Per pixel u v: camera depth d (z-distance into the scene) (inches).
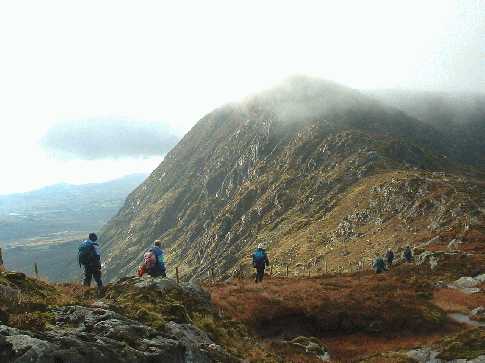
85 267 823.1
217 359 618.5
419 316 1187.3
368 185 6884.8
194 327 682.8
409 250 2283.5
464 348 903.1
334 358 992.2
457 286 1736.0
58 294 694.5
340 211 6638.8
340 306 1184.8
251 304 1131.3
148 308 673.6
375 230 4899.1
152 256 928.9
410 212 4571.9
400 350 1000.9
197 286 944.3
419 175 5797.2
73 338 417.4
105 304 608.7
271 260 6210.6
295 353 932.0
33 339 382.3
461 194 4200.3
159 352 490.6
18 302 513.0
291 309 1139.3
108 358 422.3
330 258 4771.2
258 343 890.1
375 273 2074.3
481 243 2549.2
